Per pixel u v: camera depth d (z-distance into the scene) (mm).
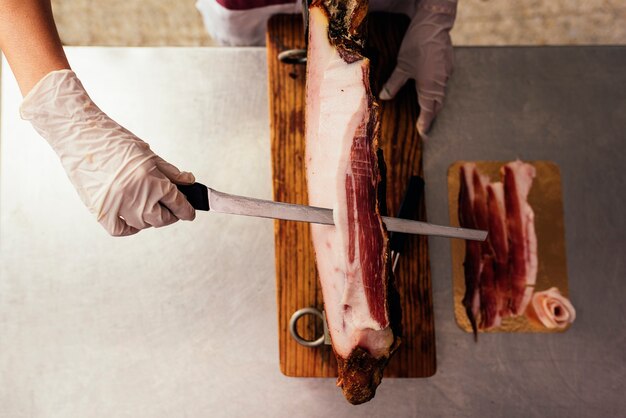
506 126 1167
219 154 1145
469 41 1496
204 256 1123
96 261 1116
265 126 1155
